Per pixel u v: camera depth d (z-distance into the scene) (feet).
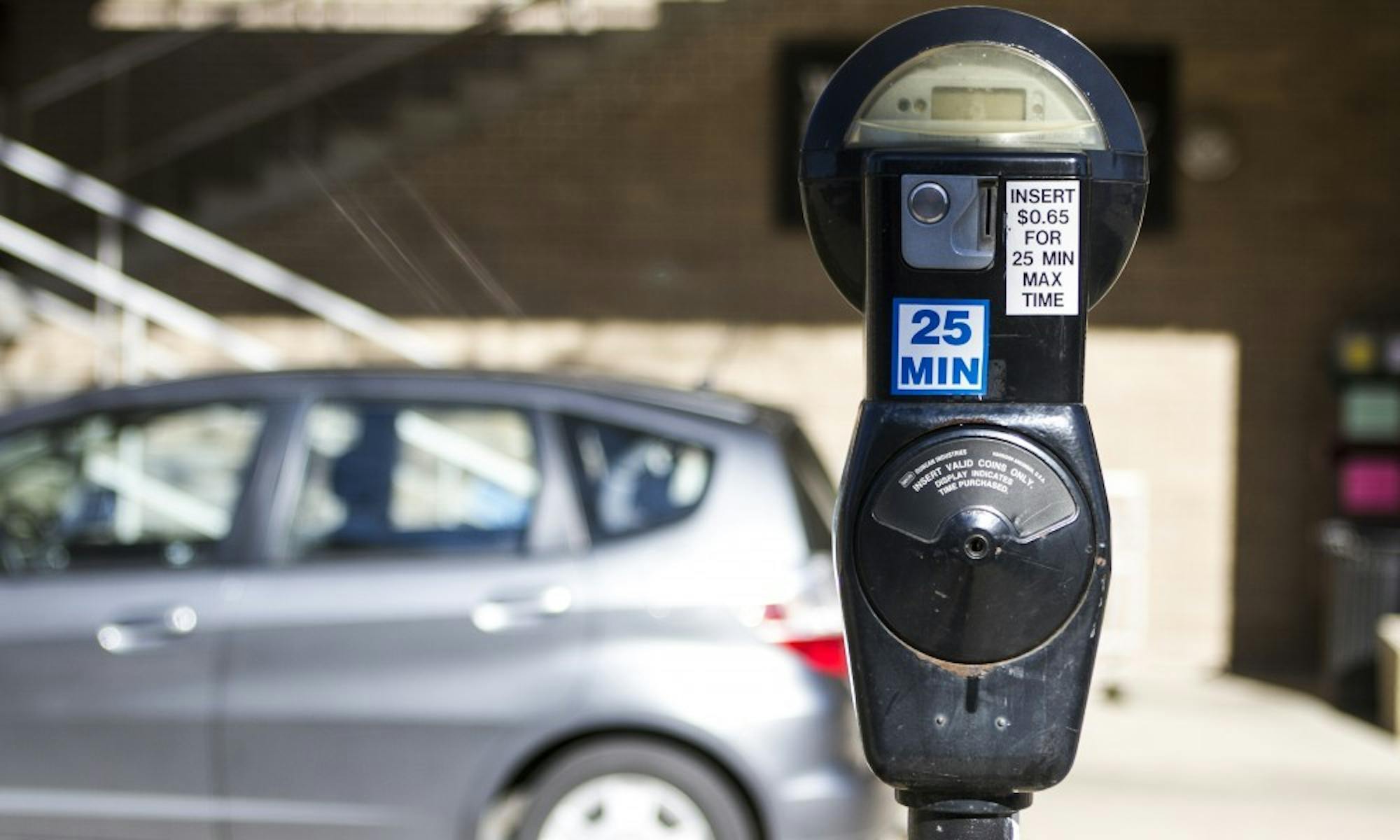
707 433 16.97
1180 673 32.19
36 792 16.58
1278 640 32.50
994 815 9.02
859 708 8.92
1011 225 8.86
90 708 16.53
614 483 16.90
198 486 18.70
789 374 32.48
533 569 16.52
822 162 9.12
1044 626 8.79
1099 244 9.13
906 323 8.88
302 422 17.31
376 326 31.50
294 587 16.65
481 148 32.63
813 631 16.22
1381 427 31.53
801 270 32.40
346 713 16.34
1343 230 32.22
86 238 34.17
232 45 34.37
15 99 34.53
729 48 32.40
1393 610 29.01
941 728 8.81
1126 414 32.48
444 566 16.63
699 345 32.50
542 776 16.34
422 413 17.28
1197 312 32.30
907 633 8.81
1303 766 25.27
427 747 16.31
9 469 17.67
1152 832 21.75
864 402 9.04
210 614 16.61
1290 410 32.37
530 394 17.19
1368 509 31.60
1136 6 32.14
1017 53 9.07
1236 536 32.45
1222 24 32.14
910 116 9.12
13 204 34.37
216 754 16.44
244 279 32.58
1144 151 9.08
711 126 32.45
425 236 32.63
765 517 16.61
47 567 17.15
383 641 16.43
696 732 16.03
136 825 16.51
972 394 8.86
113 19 34.63
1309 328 32.27
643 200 32.50
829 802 16.01
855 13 32.19
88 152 34.53
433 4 34.01
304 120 34.19
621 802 16.25
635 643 16.22
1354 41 32.07
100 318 31.96
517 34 33.68
